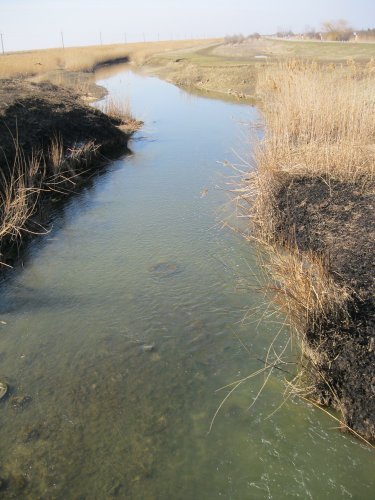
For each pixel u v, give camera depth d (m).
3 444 3.89
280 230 6.65
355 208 6.29
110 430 3.98
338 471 3.48
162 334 5.12
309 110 8.97
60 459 3.75
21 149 9.18
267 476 3.53
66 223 8.02
